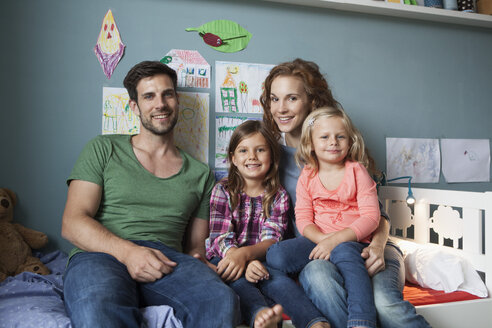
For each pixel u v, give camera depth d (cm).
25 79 153
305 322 104
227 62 176
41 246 151
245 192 146
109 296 95
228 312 97
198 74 172
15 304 109
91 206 125
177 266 112
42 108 155
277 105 149
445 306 124
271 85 154
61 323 95
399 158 200
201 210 146
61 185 158
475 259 140
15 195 151
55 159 157
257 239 142
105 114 162
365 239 128
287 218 147
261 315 102
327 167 136
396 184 198
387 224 133
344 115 135
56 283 128
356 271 110
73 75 159
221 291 101
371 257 116
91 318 89
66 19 158
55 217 157
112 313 91
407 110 202
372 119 196
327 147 131
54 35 157
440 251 141
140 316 98
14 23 152
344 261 114
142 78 138
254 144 141
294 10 185
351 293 107
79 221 119
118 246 113
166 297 105
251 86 179
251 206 143
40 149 155
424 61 205
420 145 203
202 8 173
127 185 129
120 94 164
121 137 142
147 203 131
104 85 162
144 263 107
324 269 112
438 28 208
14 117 152
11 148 152
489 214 134
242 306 109
